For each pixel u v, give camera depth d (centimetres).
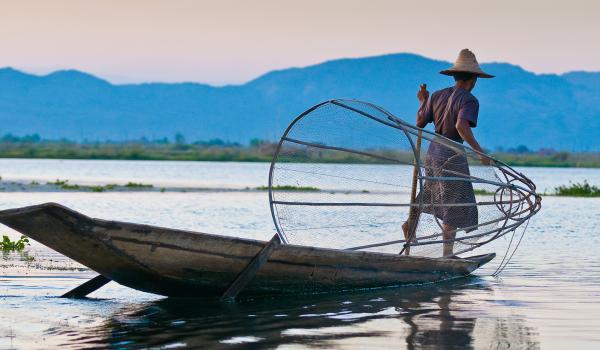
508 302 1476
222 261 1443
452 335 1194
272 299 1516
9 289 1591
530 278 1792
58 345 1124
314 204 1825
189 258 1412
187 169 12962
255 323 1277
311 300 1505
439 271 1745
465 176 1819
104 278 1520
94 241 1327
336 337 1177
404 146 1827
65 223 1288
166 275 1426
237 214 3678
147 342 1142
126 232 1337
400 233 1864
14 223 1278
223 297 1477
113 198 4788
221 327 1247
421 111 1958
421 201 1744
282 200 1878
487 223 1855
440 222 1856
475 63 1884
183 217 3491
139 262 1384
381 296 1548
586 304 1455
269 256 1472
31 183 6481
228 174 10512
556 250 2355
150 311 1380
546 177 11100
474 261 1819
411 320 1305
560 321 1299
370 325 1263
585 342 1153
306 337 1176
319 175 1862
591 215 3800
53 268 1878
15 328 1234
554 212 4003
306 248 1509
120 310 1388
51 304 1441
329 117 1808
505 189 1894
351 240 1850
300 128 1814
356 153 1828
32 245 2377
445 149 1825
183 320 1300
